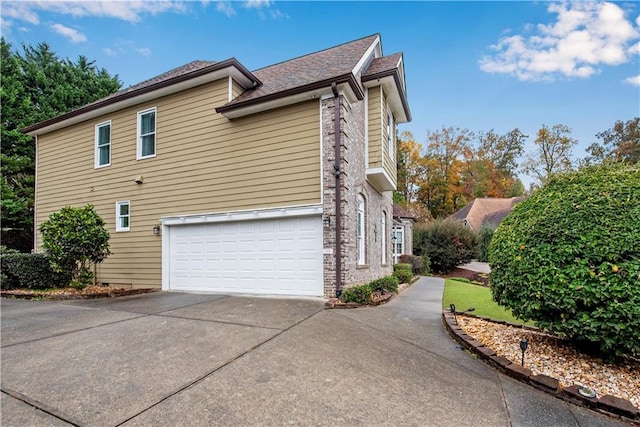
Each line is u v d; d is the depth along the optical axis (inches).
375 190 433.7
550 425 108.0
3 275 375.6
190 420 104.5
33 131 500.7
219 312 246.1
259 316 232.1
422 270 670.5
